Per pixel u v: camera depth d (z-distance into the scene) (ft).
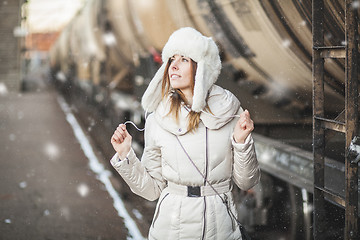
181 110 6.85
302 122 14.88
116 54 26.84
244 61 13.43
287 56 11.47
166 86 7.15
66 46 62.13
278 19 10.37
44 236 12.77
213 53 6.84
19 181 19.25
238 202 12.87
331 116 12.57
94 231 12.94
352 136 6.93
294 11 9.71
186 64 6.88
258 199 12.88
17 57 85.71
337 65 9.75
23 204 15.90
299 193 12.94
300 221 11.41
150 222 13.29
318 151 7.89
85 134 31.37
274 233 10.97
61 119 41.93
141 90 22.93
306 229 10.94
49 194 16.99
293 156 12.03
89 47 37.68
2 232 13.17
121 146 6.95
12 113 47.52
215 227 6.87
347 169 6.99
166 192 7.14
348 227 7.10
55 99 66.44
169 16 15.81
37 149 26.81
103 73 32.19
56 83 90.79
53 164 22.44
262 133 15.43
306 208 12.02
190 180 6.87
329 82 10.68
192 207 6.85
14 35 87.61
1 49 86.74
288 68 12.09
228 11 11.78
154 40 19.20
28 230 13.33
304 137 14.90
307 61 11.12
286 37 10.73
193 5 13.43
